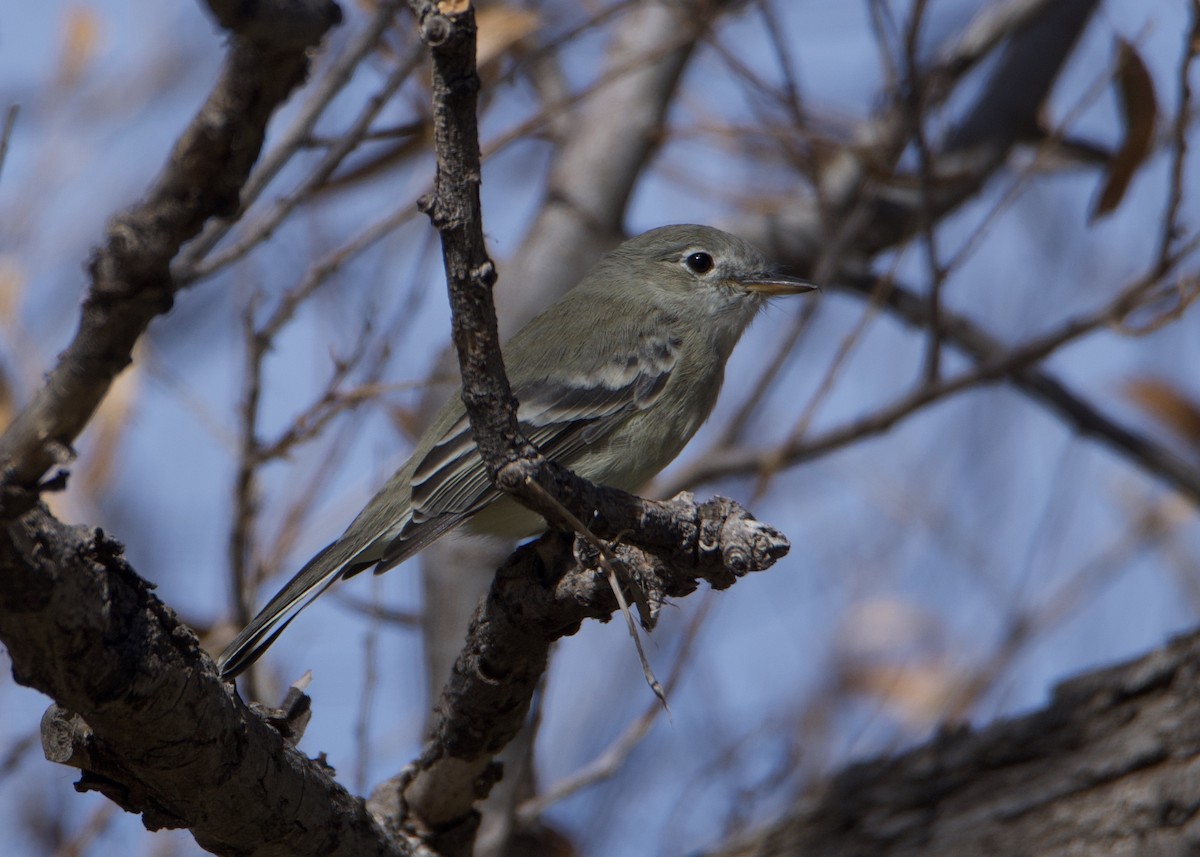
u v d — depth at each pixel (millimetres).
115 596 5301
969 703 12562
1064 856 9141
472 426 6070
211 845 6609
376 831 7148
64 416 4207
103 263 4035
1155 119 10664
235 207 4129
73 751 5910
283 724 6496
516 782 9891
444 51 4957
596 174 13258
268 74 3883
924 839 9797
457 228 5375
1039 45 13961
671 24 13234
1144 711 9516
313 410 9336
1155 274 10531
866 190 11734
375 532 9617
